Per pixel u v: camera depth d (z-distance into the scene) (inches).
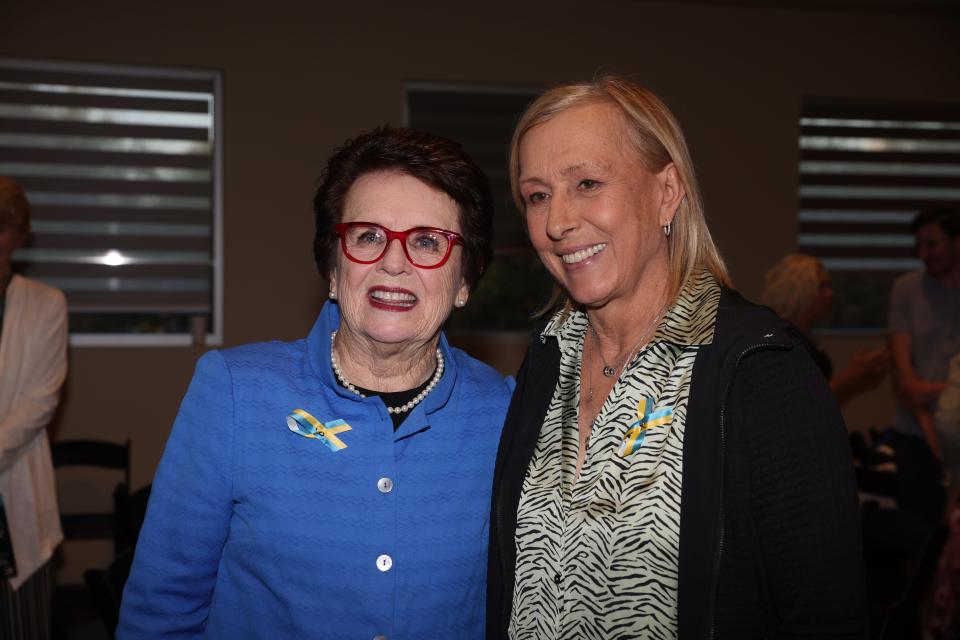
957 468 96.8
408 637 44.7
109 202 170.1
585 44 189.0
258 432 45.5
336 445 45.5
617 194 43.6
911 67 205.2
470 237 47.6
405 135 46.4
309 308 177.9
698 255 45.8
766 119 198.4
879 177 206.7
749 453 39.4
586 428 46.5
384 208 45.1
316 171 177.3
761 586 39.8
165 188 172.9
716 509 39.3
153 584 45.1
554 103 45.1
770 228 199.2
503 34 185.0
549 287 54.8
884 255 206.7
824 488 37.9
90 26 165.6
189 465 45.3
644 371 43.9
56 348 102.1
